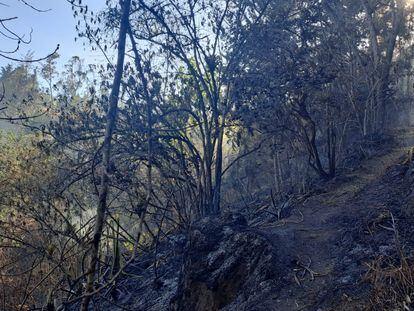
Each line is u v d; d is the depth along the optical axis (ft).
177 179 33.86
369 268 15.79
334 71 33.06
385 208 21.24
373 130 46.93
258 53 32.91
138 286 28.27
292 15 34.86
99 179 29.19
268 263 18.33
